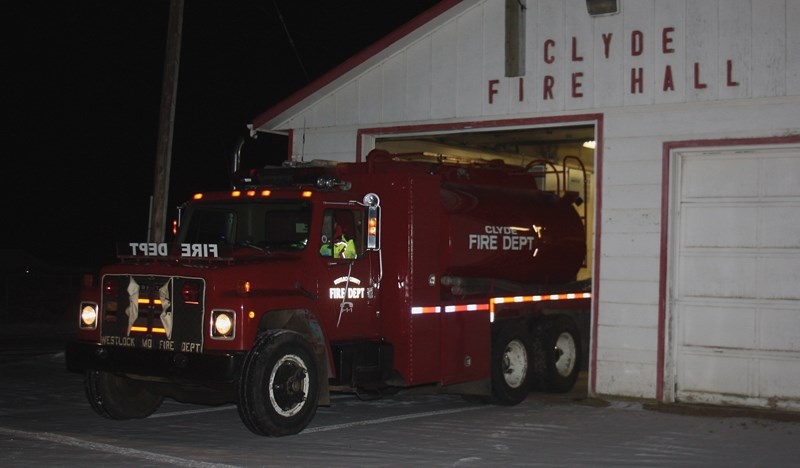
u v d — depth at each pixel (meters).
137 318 10.04
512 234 13.38
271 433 9.66
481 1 13.75
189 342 9.70
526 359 13.07
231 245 10.16
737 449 9.52
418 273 11.30
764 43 11.68
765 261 11.83
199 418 11.12
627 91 12.55
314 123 15.26
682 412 11.80
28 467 8.22
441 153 16.62
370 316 11.13
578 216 15.27
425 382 11.34
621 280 12.55
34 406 11.91
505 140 16.27
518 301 13.24
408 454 9.09
